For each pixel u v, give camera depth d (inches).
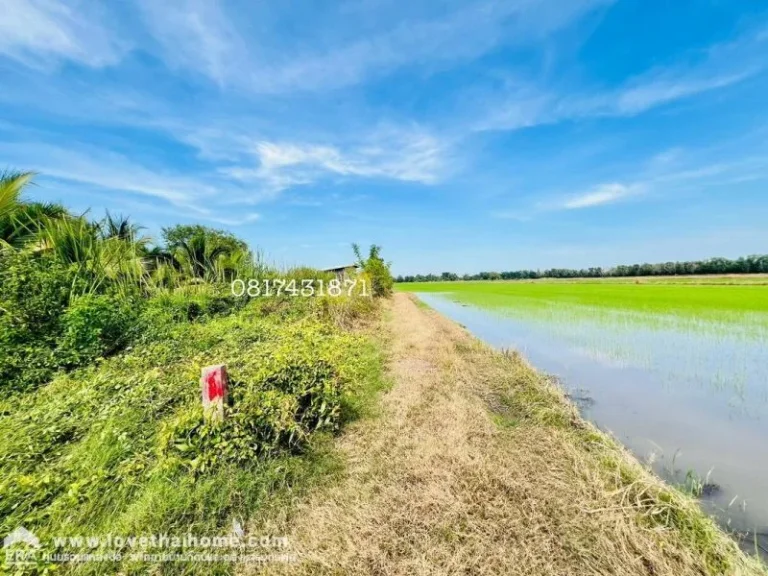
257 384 139.4
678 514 92.8
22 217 301.6
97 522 88.5
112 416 132.3
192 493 98.8
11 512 89.0
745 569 78.0
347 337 245.3
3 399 162.1
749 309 525.0
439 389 189.3
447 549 82.8
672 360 255.1
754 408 172.7
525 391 186.4
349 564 79.2
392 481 108.3
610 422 160.9
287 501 100.9
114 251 338.3
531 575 76.5
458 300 908.0
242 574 77.9
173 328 277.3
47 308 218.7
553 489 104.0
